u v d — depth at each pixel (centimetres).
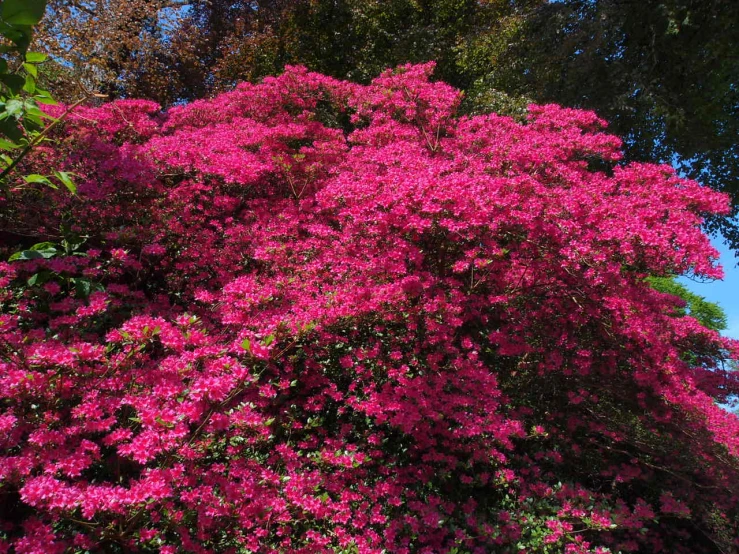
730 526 474
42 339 315
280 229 514
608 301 442
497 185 417
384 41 1168
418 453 413
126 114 588
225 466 320
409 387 377
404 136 596
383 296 389
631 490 500
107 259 471
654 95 861
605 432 477
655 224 404
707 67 866
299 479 305
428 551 330
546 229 409
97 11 1058
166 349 328
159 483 229
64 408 277
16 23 202
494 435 393
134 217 491
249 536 283
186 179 550
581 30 911
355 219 398
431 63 676
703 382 563
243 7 1356
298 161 571
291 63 1202
